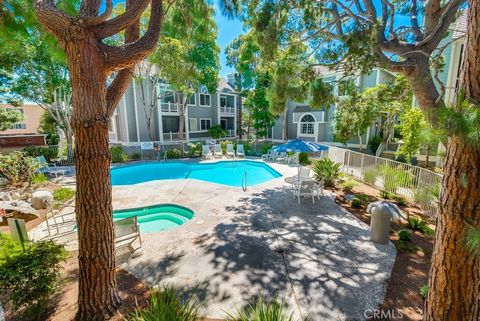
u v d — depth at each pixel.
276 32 7.34
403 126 11.93
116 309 3.27
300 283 3.96
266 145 20.22
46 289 3.20
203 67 17.44
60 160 15.28
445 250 2.15
